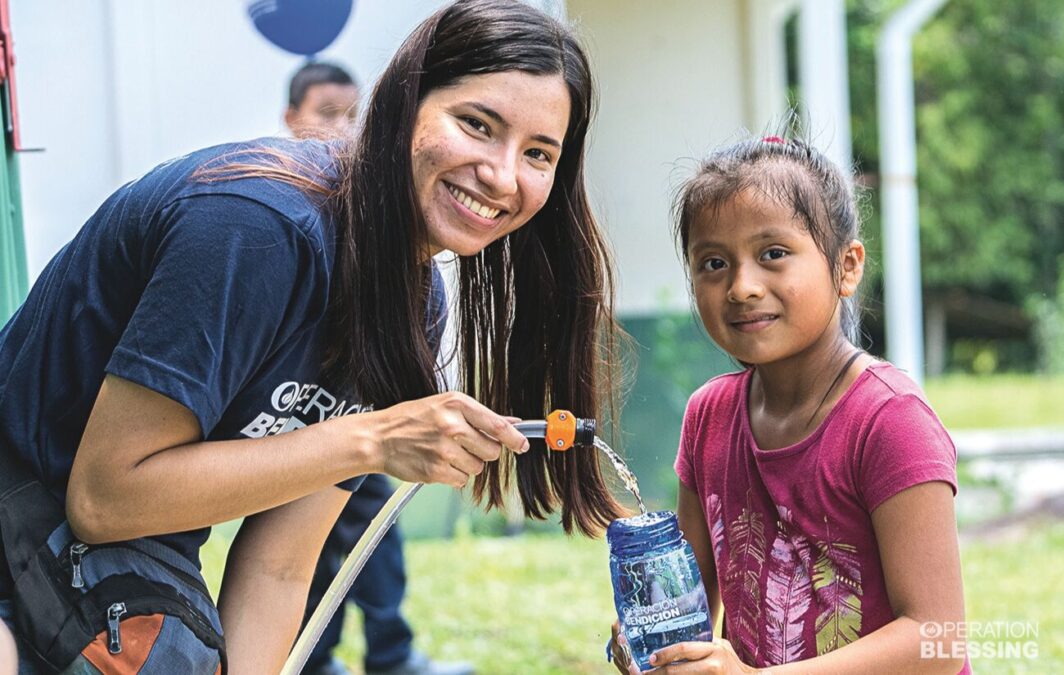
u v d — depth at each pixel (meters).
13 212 3.08
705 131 7.17
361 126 2.24
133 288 2.15
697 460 2.60
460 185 2.18
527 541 6.61
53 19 5.23
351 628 5.19
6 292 2.94
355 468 2.18
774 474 2.40
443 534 6.70
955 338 18.36
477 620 5.17
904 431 2.26
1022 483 8.21
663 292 7.14
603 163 7.11
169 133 5.38
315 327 2.23
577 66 2.26
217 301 2.05
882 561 2.28
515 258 2.47
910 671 2.21
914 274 8.64
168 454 2.09
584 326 2.48
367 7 5.41
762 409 2.49
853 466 2.30
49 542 2.13
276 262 2.09
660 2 7.10
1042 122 18.14
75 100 5.27
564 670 4.55
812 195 2.39
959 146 18.05
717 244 2.41
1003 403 13.84
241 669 2.51
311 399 2.34
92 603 2.13
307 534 2.59
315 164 2.25
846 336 2.57
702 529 2.65
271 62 5.41
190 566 2.32
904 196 8.56
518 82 2.17
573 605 5.38
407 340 2.23
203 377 2.05
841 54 7.70
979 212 18.06
